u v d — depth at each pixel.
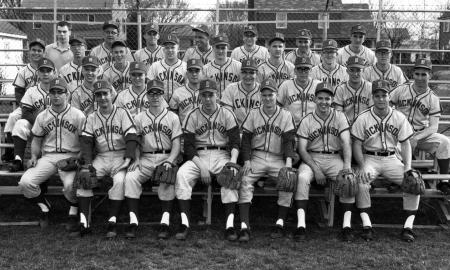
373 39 12.46
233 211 5.47
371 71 7.17
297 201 5.54
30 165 5.77
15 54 18.52
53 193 6.05
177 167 5.64
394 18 10.65
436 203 6.26
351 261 4.75
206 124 5.86
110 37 7.70
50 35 15.12
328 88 5.68
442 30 12.58
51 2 15.49
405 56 13.53
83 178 5.38
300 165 5.84
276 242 5.29
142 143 5.83
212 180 5.86
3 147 6.66
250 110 6.02
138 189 5.53
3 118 8.19
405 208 5.59
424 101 6.40
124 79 7.09
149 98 5.77
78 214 5.82
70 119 5.92
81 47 6.95
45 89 6.54
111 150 5.82
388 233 5.64
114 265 4.60
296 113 6.56
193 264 4.65
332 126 5.80
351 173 5.39
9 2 28.58
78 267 4.55
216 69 7.18
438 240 5.41
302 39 7.29
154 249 5.02
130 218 5.43
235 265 4.63
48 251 4.95
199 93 6.04
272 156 5.87
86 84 6.55
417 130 6.48
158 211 6.36
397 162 5.79
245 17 14.64
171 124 5.81
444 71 13.23
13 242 5.20
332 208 5.83
